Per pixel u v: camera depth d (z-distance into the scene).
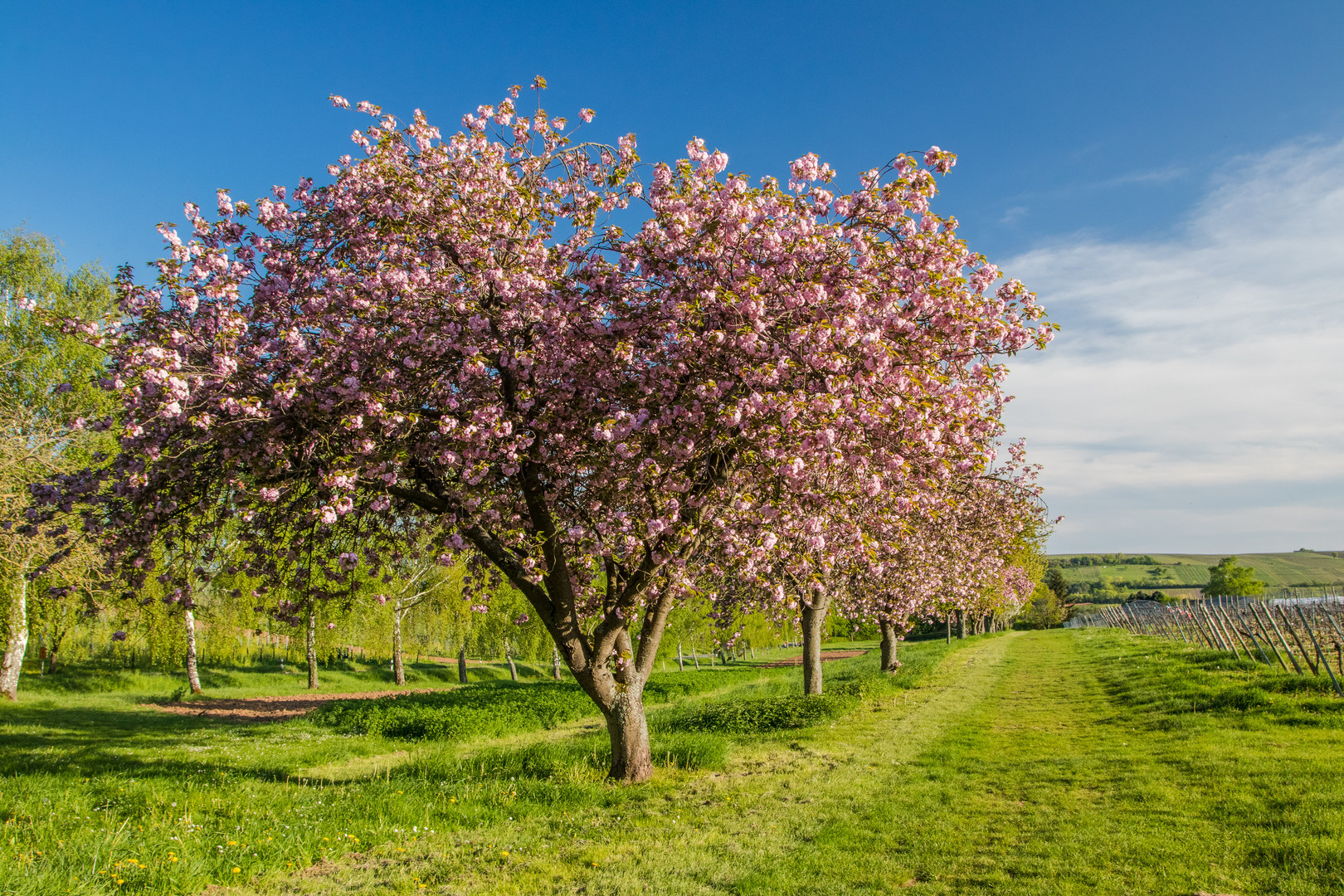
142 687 29.70
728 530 8.65
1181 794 7.35
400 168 9.01
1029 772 9.05
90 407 19.42
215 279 8.79
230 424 7.77
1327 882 4.89
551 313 8.36
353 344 8.39
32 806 7.69
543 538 8.83
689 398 8.23
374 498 8.88
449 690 27.67
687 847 6.66
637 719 9.95
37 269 22.12
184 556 9.40
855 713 15.25
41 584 21.34
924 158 8.52
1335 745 8.73
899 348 8.33
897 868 5.94
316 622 23.33
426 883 5.96
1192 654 20.55
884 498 9.61
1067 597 79.56
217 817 7.84
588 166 10.06
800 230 8.24
